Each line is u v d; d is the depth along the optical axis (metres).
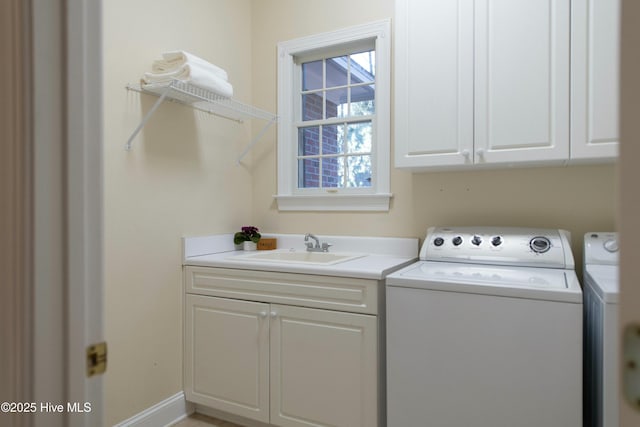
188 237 2.24
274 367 1.94
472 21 1.83
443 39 1.89
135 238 1.96
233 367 2.05
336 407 1.78
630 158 0.32
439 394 1.51
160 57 2.08
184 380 2.21
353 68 2.56
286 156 2.67
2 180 0.50
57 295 0.52
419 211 2.29
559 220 1.97
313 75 2.71
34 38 0.49
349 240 2.45
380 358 1.72
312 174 2.71
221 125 2.52
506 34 1.76
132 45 1.94
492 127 1.79
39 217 0.50
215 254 2.41
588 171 1.92
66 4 0.52
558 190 1.98
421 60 1.93
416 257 2.24
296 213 2.65
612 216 1.87
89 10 0.55
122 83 1.89
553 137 1.68
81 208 0.54
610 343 1.22
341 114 2.60
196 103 2.25
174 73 1.92
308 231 2.61
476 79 1.82
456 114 1.86
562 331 1.33
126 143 1.91
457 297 1.49
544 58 1.69
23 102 0.49
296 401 1.88
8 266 0.50
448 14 1.88
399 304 1.59
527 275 1.60
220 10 2.50
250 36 2.75
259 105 2.75
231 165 2.60
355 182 2.56
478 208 2.15
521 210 2.05
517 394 1.39
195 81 1.89
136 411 1.95
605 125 1.59
